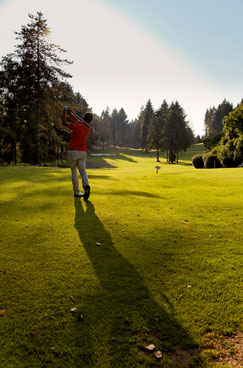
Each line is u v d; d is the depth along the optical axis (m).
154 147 62.22
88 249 3.28
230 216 4.95
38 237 3.61
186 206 5.71
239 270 2.86
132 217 4.71
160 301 2.30
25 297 2.29
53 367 1.63
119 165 42.09
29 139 31.22
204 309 2.22
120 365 1.66
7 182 8.12
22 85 23.11
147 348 1.80
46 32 22.77
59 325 1.98
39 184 7.88
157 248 3.39
